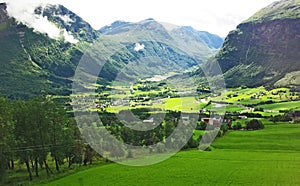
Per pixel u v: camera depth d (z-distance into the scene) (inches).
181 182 2017.7
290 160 2778.1
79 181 2117.4
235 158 2800.2
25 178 2437.3
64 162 2876.5
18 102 2696.9
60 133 2628.0
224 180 2089.1
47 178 2369.6
